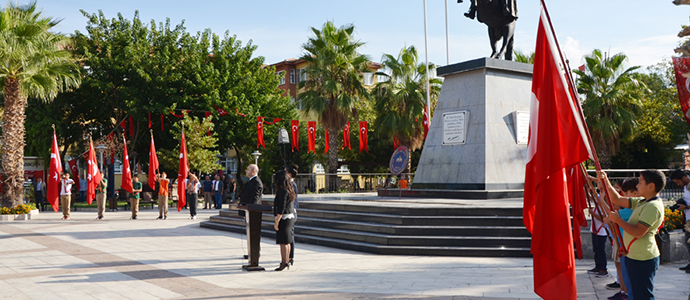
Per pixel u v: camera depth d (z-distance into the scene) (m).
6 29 17.44
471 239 9.53
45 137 27.95
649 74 36.84
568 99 4.08
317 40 27.25
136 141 30.69
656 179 4.13
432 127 15.37
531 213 4.34
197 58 29.78
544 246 4.12
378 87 29.20
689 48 4.56
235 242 11.45
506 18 14.50
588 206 4.79
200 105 28.88
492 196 13.36
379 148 37.41
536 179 4.19
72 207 24.17
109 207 22.58
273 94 33.28
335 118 27.14
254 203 7.82
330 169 27.59
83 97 29.44
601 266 7.35
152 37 30.34
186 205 24.16
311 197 16.22
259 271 7.86
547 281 4.11
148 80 27.95
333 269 8.01
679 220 9.19
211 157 27.22
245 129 30.39
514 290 6.36
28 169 31.05
